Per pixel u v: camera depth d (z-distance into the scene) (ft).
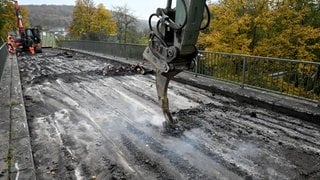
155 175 12.17
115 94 26.66
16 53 71.10
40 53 74.54
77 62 52.90
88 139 15.97
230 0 63.26
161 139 16.03
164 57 15.05
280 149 14.75
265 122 18.78
